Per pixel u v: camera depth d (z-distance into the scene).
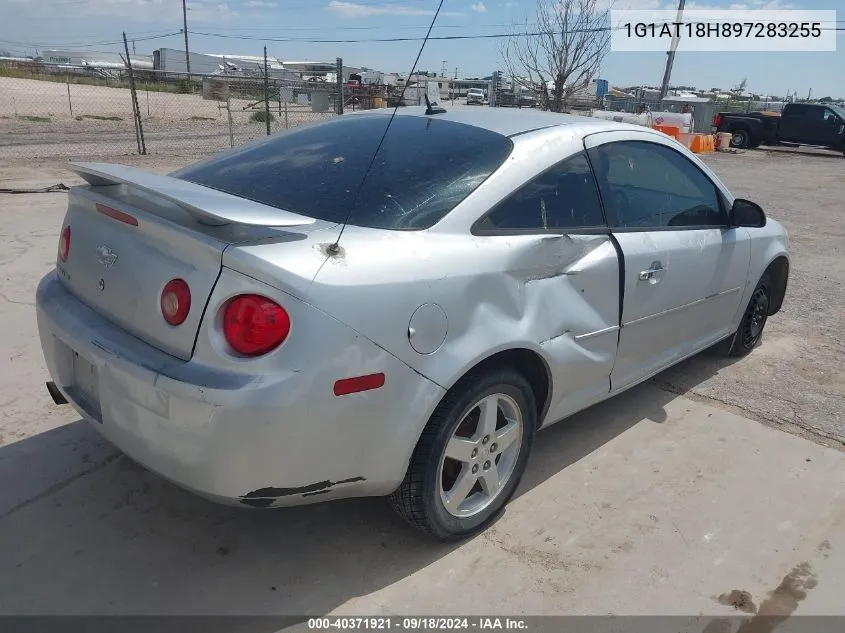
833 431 3.76
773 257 4.52
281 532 2.79
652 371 3.64
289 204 2.54
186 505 2.93
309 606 2.43
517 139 2.92
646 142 3.53
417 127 3.07
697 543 2.81
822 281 6.85
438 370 2.36
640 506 3.04
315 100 15.39
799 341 5.14
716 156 21.92
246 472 2.09
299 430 2.09
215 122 22.70
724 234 3.97
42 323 2.70
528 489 3.14
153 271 2.24
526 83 17.62
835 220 10.50
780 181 15.62
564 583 2.57
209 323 2.08
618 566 2.67
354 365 2.15
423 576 2.58
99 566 2.57
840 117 24.22
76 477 3.09
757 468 3.38
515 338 2.61
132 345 2.26
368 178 2.64
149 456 2.22
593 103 22.50
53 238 6.78
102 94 32.56
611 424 3.77
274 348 2.04
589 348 3.05
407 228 2.43
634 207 3.35
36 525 2.77
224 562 2.62
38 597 2.41
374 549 2.71
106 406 2.31
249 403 2.01
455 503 2.66
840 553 2.79
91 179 2.67
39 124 20.20
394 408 2.28
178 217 2.27
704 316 3.97
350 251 2.23
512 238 2.67
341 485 2.28
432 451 2.46
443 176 2.66
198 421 2.04
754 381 4.39
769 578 2.64
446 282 2.38
